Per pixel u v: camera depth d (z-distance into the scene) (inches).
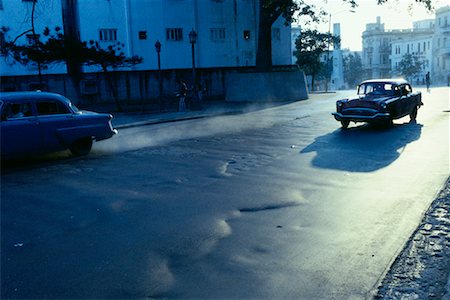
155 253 181.5
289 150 422.3
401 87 587.2
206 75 1505.9
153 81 1413.6
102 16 1398.9
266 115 814.5
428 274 154.3
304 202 248.2
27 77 1275.8
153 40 1466.5
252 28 1605.6
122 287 152.1
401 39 3553.2
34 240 201.3
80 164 387.5
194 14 1504.7
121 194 279.0
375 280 151.9
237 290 147.5
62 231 212.7
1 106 370.3
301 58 2006.6
